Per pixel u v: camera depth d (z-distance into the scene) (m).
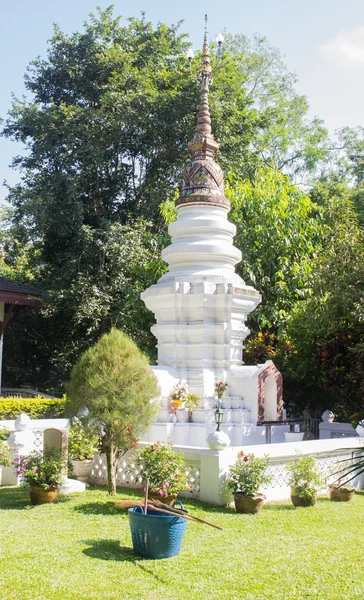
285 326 19.27
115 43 30.39
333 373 16.08
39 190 26.64
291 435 14.54
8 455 11.84
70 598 5.99
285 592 6.30
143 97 26.89
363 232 17.09
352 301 15.71
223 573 6.80
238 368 14.89
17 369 31.62
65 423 12.95
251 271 20.00
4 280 25.08
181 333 14.66
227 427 13.75
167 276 15.38
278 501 11.12
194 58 29.78
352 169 40.22
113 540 7.93
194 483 10.69
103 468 12.05
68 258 27.50
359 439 13.00
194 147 16.61
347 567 7.13
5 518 9.02
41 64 30.98
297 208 21.19
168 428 13.10
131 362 10.30
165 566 6.99
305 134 40.66
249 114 30.27
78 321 25.61
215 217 15.77
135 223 28.17
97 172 29.48
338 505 10.67
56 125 27.92
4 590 6.14
